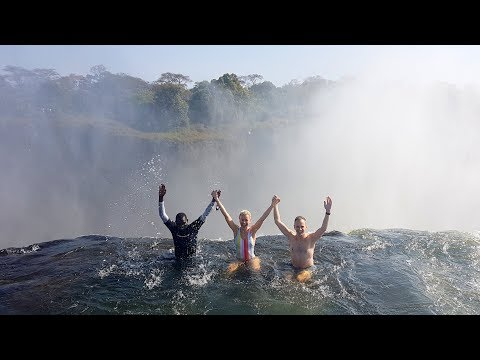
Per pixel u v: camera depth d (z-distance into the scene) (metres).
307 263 5.93
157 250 6.93
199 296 5.05
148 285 5.38
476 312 4.61
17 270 5.99
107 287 5.29
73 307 4.70
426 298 4.98
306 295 5.08
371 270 5.94
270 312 4.63
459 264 6.22
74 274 5.77
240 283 5.43
